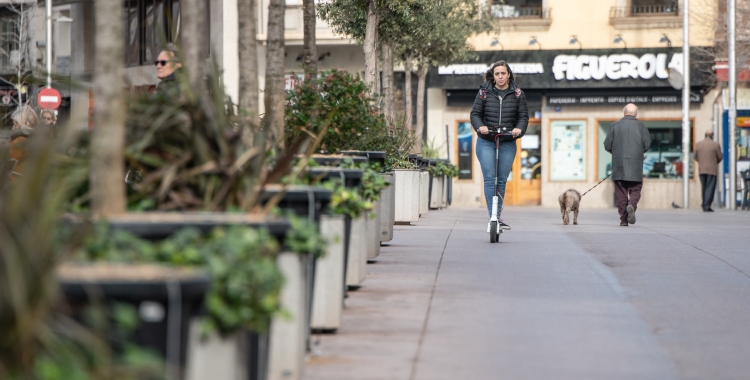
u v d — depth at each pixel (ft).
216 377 21.95
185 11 40.55
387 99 130.21
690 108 193.67
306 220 30.50
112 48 27.50
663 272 59.72
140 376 18.39
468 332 39.55
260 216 27.48
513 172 199.00
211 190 30.32
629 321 42.65
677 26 191.72
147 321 19.47
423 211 125.29
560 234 90.68
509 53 196.24
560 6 195.52
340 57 200.64
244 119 38.27
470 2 162.09
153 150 31.09
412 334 39.01
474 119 78.18
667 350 36.83
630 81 193.16
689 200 194.08
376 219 62.75
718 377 32.63
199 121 30.71
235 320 21.85
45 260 18.56
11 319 17.97
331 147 73.46
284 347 29.63
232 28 190.80
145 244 23.00
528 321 42.14
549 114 197.06
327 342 37.29
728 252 72.95
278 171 31.81
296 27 199.93
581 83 194.80
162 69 57.77
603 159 196.24
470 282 53.78
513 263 63.16
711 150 161.38
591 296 49.44
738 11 191.01
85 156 28.40
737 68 189.37
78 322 19.16
